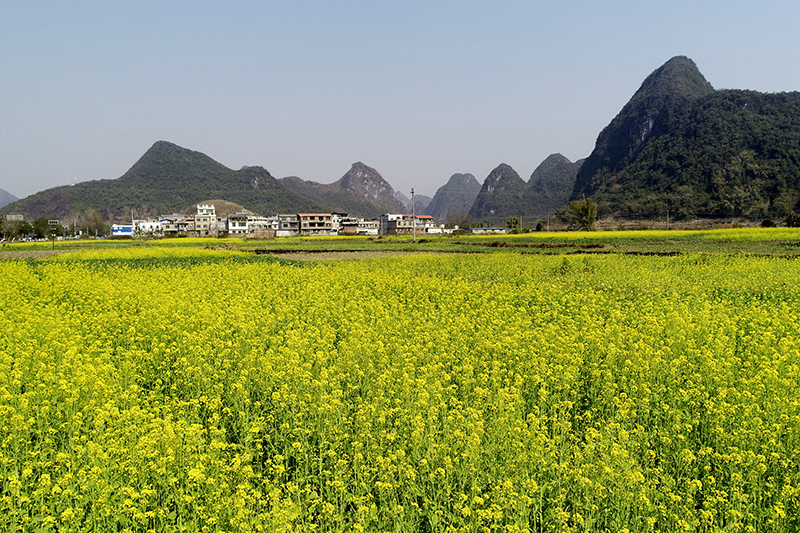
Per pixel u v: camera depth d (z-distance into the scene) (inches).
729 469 234.8
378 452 249.4
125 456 239.1
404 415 279.7
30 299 682.8
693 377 337.1
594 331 448.5
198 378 350.0
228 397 331.6
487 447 249.4
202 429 276.7
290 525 186.1
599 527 204.1
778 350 413.4
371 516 207.9
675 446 259.8
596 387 341.7
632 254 1453.0
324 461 261.7
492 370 360.5
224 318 520.4
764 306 584.4
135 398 316.2
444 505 223.5
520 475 228.8
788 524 203.8
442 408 295.3
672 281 812.6
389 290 753.0
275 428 284.8
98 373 339.3
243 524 189.3
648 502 203.3
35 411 296.0
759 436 252.7
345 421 283.3
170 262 1327.5
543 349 408.5
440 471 219.6
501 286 784.9
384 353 397.7
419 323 519.8
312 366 388.8
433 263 1205.7
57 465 249.4
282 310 578.6
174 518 209.3
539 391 316.2
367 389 340.5
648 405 302.7
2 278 821.9
